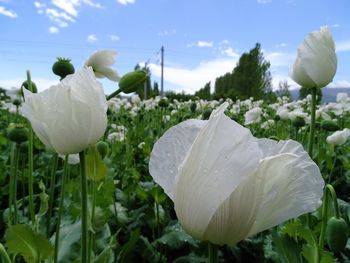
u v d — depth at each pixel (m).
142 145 0.73
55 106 0.18
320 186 0.15
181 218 0.15
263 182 0.14
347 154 0.72
